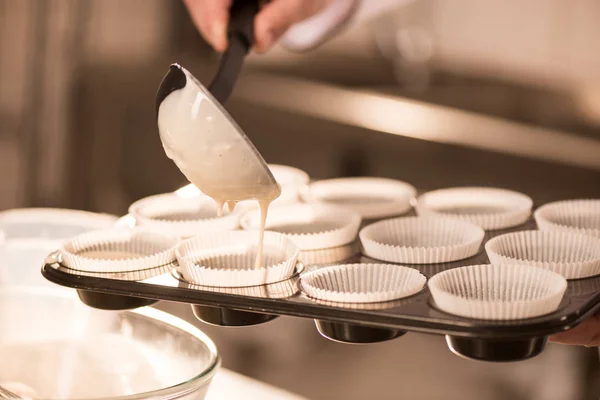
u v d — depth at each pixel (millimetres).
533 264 1040
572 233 1136
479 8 3322
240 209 1386
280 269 1036
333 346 2295
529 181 2305
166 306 2129
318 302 953
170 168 3051
